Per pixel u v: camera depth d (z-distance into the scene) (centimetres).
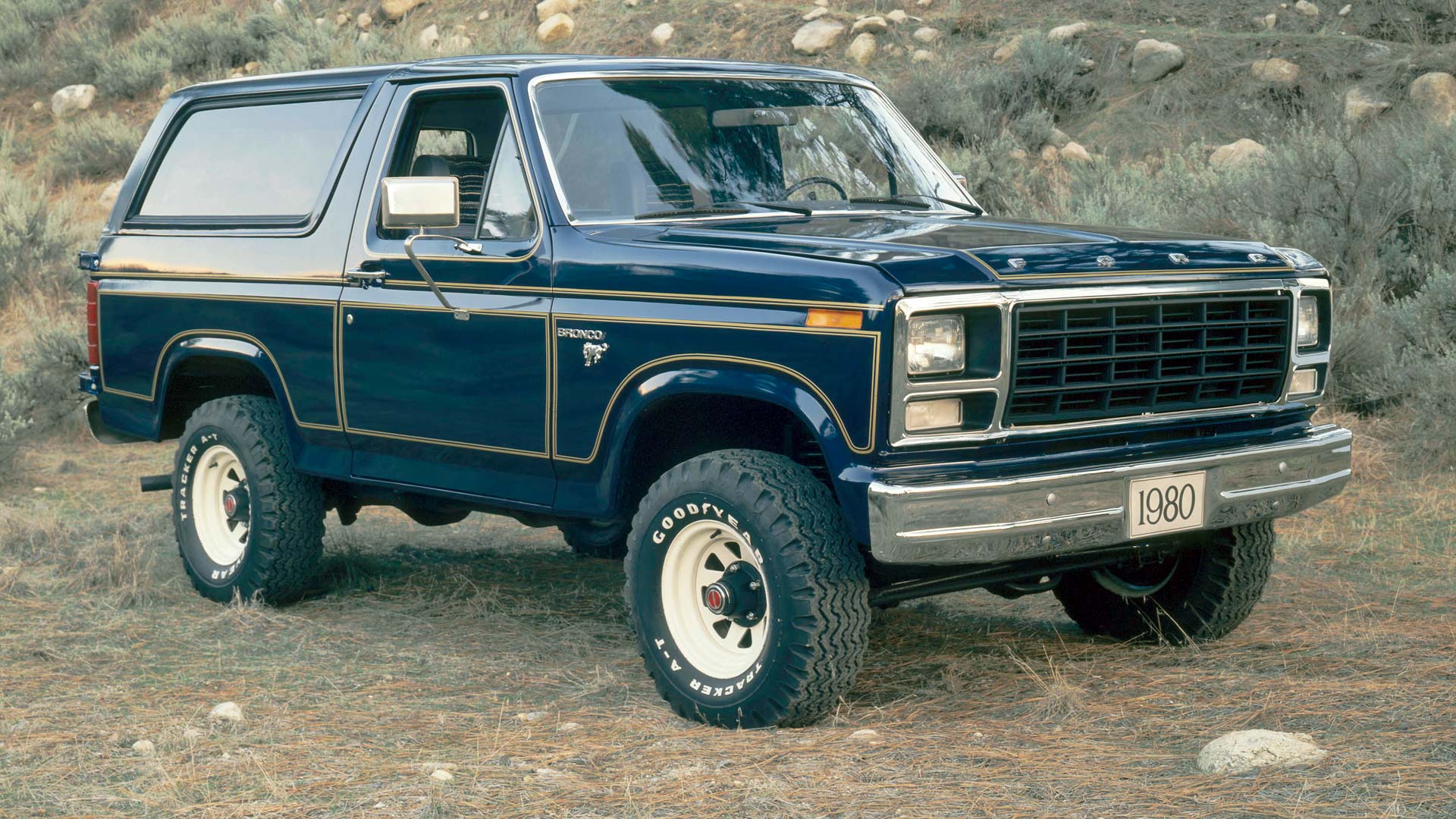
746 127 541
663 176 512
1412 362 898
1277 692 461
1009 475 415
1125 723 439
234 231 609
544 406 491
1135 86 1457
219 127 641
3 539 715
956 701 468
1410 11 1459
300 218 584
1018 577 487
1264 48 1432
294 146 602
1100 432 435
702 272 445
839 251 426
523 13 1820
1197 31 1494
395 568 688
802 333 417
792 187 539
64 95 1941
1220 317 459
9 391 931
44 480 899
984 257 421
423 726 453
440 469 541
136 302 648
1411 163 1025
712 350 440
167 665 532
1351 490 775
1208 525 454
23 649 548
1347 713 436
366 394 554
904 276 404
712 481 444
